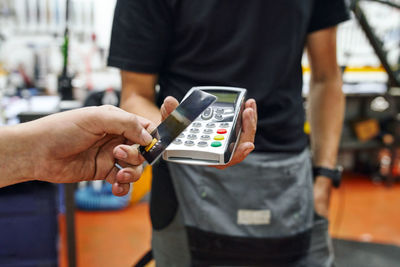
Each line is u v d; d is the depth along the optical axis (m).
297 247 0.75
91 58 2.37
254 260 0.72
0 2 2.19
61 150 0.46
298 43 0.75
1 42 2.03
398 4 1.57
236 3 0.69
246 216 0.71
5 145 0.44
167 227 0.75
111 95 1.75
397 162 2.92
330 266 0.82
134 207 2.31
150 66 0.73
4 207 1.12
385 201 2.43
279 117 0.75
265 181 0.72
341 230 1.99
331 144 0.88
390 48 2.50
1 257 1.14
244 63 0.72
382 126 2.91
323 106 0.90
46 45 2.08
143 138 0.45
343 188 2.66
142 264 0.89
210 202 0.70
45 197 1.14
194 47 0.73
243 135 0.51
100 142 0.51
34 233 1.15
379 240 1.87
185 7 0.70
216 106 0.55
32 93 1.72
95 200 2.22
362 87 2.83
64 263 1.54
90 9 2.36
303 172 0.77
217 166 0.49
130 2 0.70
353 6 1.23
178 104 0.49
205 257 0.72
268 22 0.71
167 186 0.74
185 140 0.48
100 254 1.73
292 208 0.74
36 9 2.24
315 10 0.83
